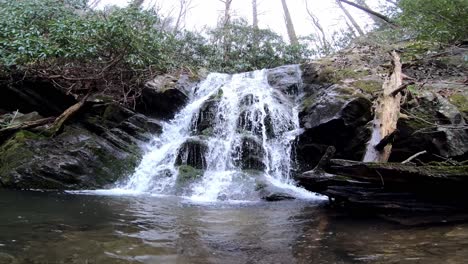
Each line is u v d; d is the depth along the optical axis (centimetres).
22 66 776
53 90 875
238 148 709
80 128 759
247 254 276
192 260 256
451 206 417
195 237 322
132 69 868
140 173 686
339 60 914
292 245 300
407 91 646
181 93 895
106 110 848
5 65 733
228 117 826
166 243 297
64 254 253
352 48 1023
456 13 738
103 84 901
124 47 807
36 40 713
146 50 880
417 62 794
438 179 391
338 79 815
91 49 754
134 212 428
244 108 823
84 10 944
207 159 711
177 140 782
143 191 635
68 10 873
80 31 745
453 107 605
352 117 665
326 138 705
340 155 693
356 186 441
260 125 794
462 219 372
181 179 646
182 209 464
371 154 497
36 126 736
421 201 425
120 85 909
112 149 723
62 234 307
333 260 258
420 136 580
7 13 769
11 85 851
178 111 902
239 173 656
